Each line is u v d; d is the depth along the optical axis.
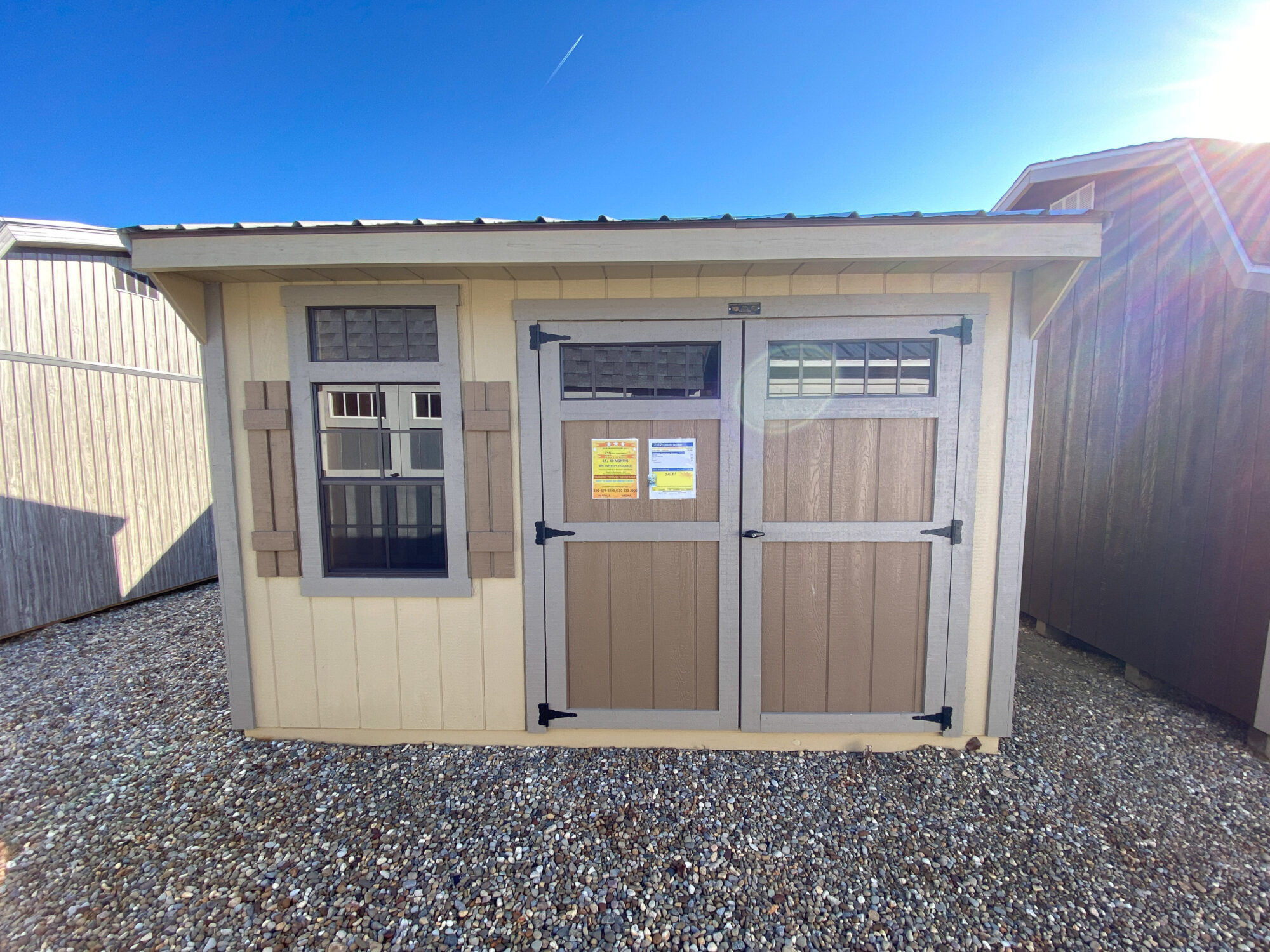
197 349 6.50
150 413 5.93
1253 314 3.00
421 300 2.72
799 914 1.90
